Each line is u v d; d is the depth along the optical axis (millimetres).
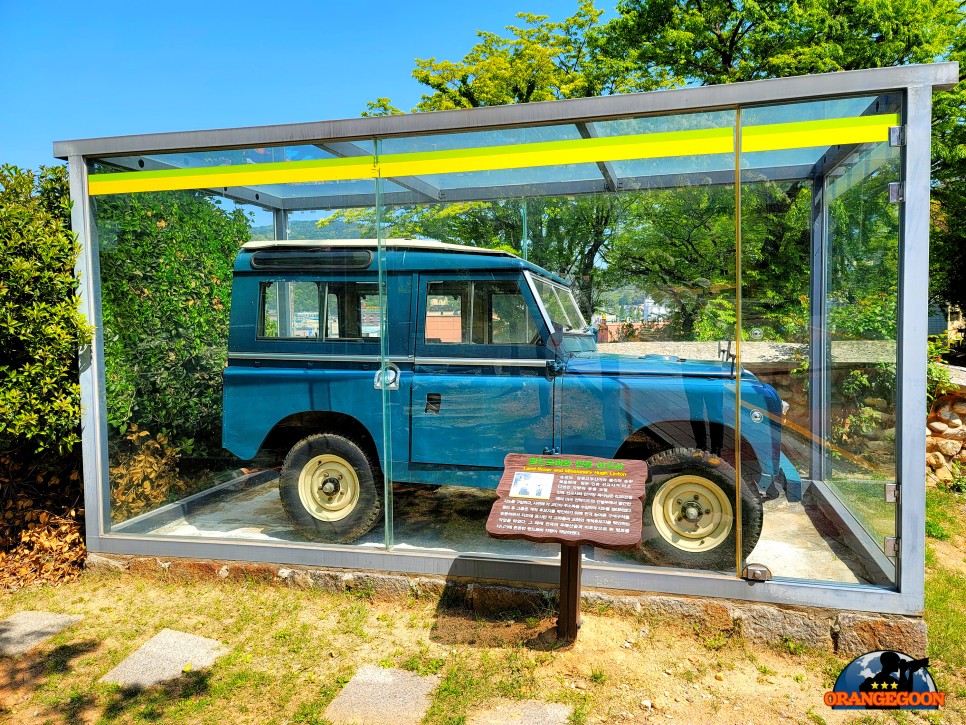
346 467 4348
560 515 3197
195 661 3359
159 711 2947
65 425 4254
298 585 4102
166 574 4293
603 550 3840
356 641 3521
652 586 3615
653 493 3811
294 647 3461
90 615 3873
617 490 3262
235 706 2979
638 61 15555
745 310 4102
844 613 3324
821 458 4570
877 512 3494
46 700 3041
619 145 3674
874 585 3400
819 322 4652
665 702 2959
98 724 2855
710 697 3002
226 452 4695
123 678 3211
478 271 4117
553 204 4379
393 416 4270
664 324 4180
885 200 3373
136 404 4656
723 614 3469
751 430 3791
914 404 3213
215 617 3822
